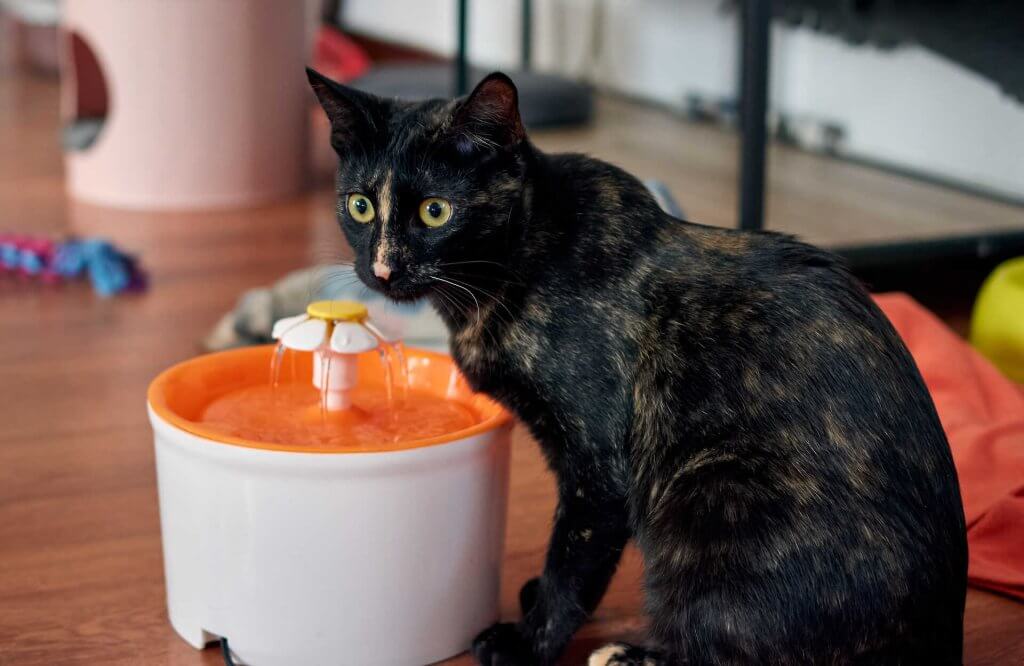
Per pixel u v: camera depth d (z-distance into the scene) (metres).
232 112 2.24
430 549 0.98
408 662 1.00
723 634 0.92
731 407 0.94
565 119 2.43
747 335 0.95
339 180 1.02
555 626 1.00
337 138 1.02
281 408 1.02
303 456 0.93
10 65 3.73
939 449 0.95
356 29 3.67
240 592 0.97
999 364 1.51
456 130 0.97
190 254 1.96
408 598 0.98
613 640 1.05
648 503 0.97
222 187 2.28
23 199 2.27
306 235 2.09
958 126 1.97
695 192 1.95
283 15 2.25
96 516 1.20
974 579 1.12
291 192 2.38
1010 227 1.78
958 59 1.88
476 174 0.98
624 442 0.97
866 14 2.05
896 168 2.08
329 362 1.00
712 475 0.94
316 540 0.95
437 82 2.43
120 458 1.30
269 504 0.95
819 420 0.93
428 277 0.98
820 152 2.22
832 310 0.96
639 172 2.08
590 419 0.97
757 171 1.59
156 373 1.49
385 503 0.95
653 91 2.66
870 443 0.93
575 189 1.00
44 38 3.64
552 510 1.23
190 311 1.69
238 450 0.94
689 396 0.95
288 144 2.34
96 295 1.76
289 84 2.31
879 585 0.91
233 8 2.18
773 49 2.30
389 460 0.94
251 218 2.20
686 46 2.54
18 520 1.19
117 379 1.48
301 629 0.97
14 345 1.56
